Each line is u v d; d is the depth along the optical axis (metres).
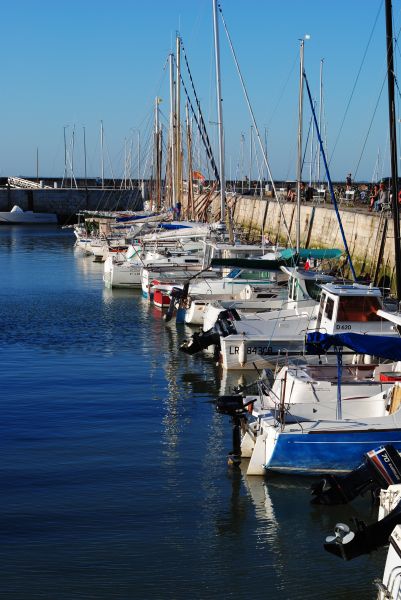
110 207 113.19
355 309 23.92
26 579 13.31
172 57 63.59
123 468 18.00
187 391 24.39
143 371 26.92
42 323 36.25
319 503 15.75
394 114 24.52
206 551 14.31
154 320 36.94
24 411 22.27
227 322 27.28
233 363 26.64
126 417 21.75
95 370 27.08
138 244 54.06
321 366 21.25
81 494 16.61
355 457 17.05
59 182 135.50
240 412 18.20
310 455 17.05
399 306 24.31
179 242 51.62
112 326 35.41
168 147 72.44
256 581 13.37
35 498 16.41
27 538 14.70
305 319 26.91
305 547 14.48
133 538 14.75
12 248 75.75
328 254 35.97
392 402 18.39
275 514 15.74
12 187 118.56
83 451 19.09
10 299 43.75
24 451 19.08
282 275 36.59
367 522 15.41
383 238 38.03
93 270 58.28
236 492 16.72
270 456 17.08
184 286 35.78
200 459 18.56
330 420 17.55
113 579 13.36
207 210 62.19
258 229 67.25
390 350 17.64
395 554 11.76
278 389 20.06
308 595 12.97
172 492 16.72
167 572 13.59
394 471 15.38
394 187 24.56
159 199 77.62
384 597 11.84
